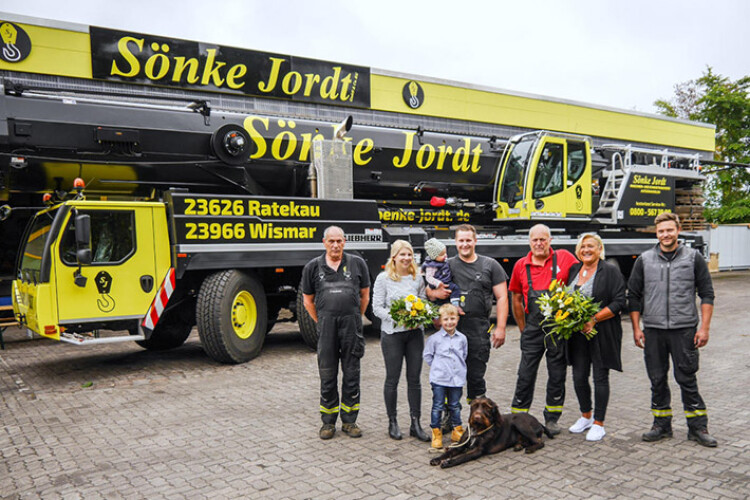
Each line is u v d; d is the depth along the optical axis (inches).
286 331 445.4
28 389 266.4
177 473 163.8
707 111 1203.2
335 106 578.9
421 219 440.5
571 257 195.2
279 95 533.3
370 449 179.8
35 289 273.3
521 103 732.7
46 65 428.8
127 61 453.4
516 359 315.6
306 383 268.2
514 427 175.6
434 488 150.1
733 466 160.9
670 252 183.2
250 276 319.9
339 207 348.8
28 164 294.5
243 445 185.6
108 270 282.5
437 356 179.8
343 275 191.9
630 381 263.3
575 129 789.2
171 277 298.4
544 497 143.6
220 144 329.4
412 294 184.2
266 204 321.7
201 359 333.4
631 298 190.1
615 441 183.2
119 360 337.1
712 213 1185.4
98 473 165.3
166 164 323.6
